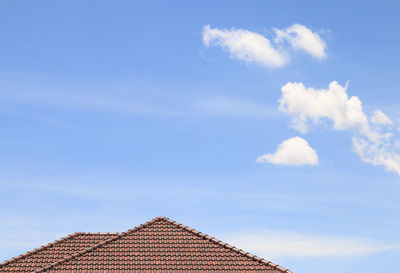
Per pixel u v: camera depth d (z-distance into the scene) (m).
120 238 25.73
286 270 23.75
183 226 26.83
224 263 24.06
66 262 23.77
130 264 23.64
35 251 26.42
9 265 25.08
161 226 26.86
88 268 23.36
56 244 27.30
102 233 28.92
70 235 28.33
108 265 23.56
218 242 25.61
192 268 23.55
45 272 22.97
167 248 24.95
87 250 24.58
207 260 24.20
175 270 23.34
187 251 24.78
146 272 23.08
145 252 24.56
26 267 24.98
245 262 24.28
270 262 24.42
